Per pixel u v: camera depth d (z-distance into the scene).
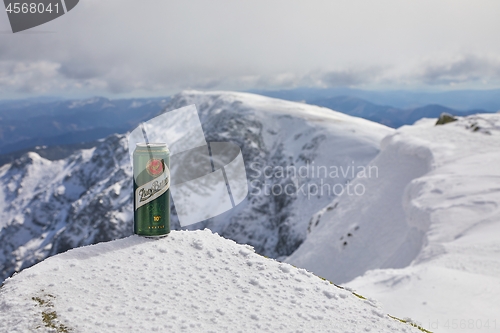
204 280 1.65
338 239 17.88
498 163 14.39
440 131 20.56
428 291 5.95
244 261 1.88
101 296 1.42
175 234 2.00
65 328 1.22
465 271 7.39
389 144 21.86
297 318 1.49
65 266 1.59
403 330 1.60
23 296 1.37
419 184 14.61
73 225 117.56
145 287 1.52
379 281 6.98
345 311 1.65
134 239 1.89
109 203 116.25
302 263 18.22
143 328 1.25
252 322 1.40
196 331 1.29
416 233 12.73
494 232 9.48
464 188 12.87
